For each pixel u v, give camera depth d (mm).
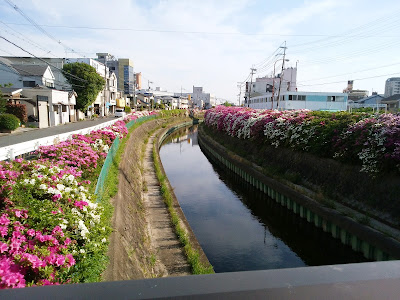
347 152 10062
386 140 8555
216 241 10008
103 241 4621
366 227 7965
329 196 10242
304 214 10867
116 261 4594
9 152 6449
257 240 10227
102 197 6832
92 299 626
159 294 642
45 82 30047
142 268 5828
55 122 26109
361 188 9312
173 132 44781
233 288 680
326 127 11500
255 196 15250
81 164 7609
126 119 26297
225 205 13758
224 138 25203
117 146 13945
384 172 8633
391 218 7973
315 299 659
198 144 35406
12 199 3979
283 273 766
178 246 7543
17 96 23797
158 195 11570
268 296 658
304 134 12672
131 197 9672
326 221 9562
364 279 744
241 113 22469
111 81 49469
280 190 12344
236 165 17891
